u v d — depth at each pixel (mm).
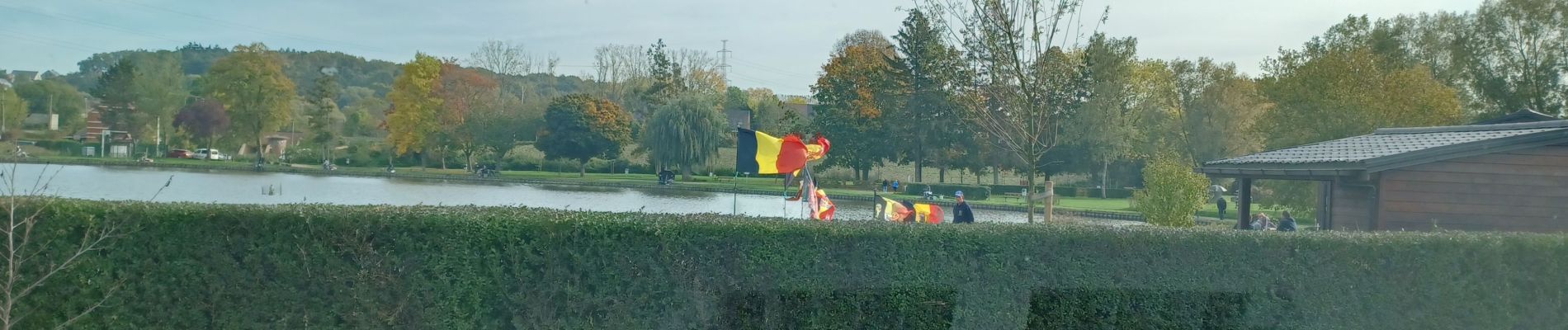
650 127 66938
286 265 6547
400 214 6652
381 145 80938
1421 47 46375
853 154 62594
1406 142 15109
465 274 6523
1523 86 40156
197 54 129500
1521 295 6895
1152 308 6707
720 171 69500
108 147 75625
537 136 78312
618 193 51406
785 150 14484
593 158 74688
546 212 7086
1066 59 14711
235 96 74125
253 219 6590
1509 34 41000
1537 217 12039
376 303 6535
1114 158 53406
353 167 75250
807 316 6551
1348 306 6793
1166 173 23891
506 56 94062
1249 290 6754
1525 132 13062
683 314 6492
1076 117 47719
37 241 6594
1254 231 6969
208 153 76625
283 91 75312
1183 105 54938
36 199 6734
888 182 58594
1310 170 13531
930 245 6594
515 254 6535
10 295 6066
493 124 74688
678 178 65812
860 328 6570
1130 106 55062
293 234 6566
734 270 6527
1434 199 12320
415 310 6551
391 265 6543
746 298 6547
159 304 6637
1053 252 6660
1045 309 6684
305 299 6570
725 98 99062
